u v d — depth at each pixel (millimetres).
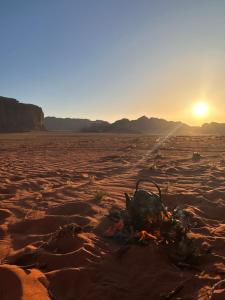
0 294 4891
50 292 5078
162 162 20844
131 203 6941
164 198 10797
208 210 9648
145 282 5445
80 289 5297
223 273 5707
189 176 15297
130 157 24438
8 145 44000
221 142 43875
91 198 10938
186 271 5863
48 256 6230
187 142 44719
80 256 6137
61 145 41062
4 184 13594
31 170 18219
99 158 24266
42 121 169250
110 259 6109
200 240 7023
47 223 8273
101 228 7879
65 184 13656
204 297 4996
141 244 6461
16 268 5285
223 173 15758
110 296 5016
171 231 6250
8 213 9352
